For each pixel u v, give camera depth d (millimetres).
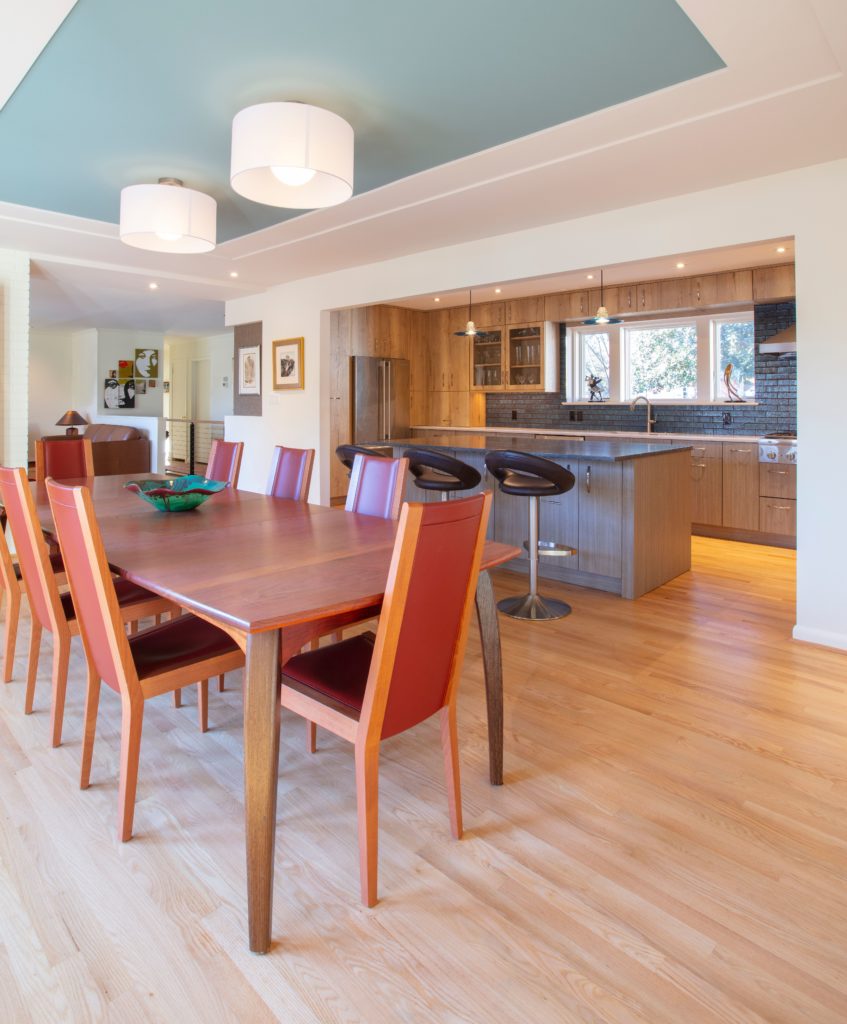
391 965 1359
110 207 4012
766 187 3270
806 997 1288
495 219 4051
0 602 3752
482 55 2293
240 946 1404
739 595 4113
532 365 7332
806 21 2051
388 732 1539
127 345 10297
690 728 2385
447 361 8047
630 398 7043
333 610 1443
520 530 4621
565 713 2498
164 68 2404
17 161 3307
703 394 6504
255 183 2732
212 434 11469
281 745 2279
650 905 1531
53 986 1301
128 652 1694
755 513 5680
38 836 1758
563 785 2023
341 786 2025
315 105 2656
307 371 6062
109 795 1955
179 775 2074
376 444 5348
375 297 5316
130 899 1535
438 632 1597
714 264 5500
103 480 3799
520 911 1510
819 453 3141
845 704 2584
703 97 2537
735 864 1673
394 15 2072
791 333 5570
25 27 2141
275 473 3443
